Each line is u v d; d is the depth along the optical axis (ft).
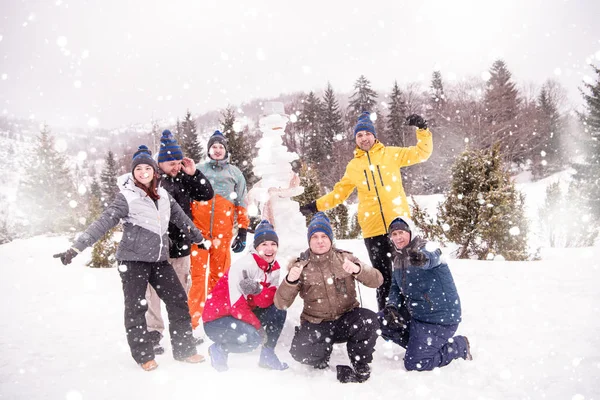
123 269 9.37
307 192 40.42
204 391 7.82
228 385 8.09
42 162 92.48
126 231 9.50
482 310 12.75
